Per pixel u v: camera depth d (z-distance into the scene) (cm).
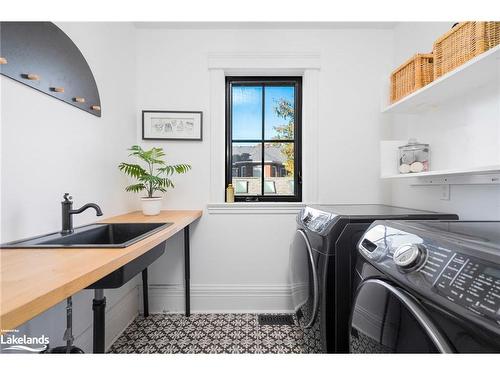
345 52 207
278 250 208
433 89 127
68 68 129
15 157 100
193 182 209
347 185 208
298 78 220
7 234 97
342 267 104
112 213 172
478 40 98
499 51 88
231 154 222
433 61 128
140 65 206
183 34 207
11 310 46
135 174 175
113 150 174
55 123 121
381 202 207
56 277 62
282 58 206
